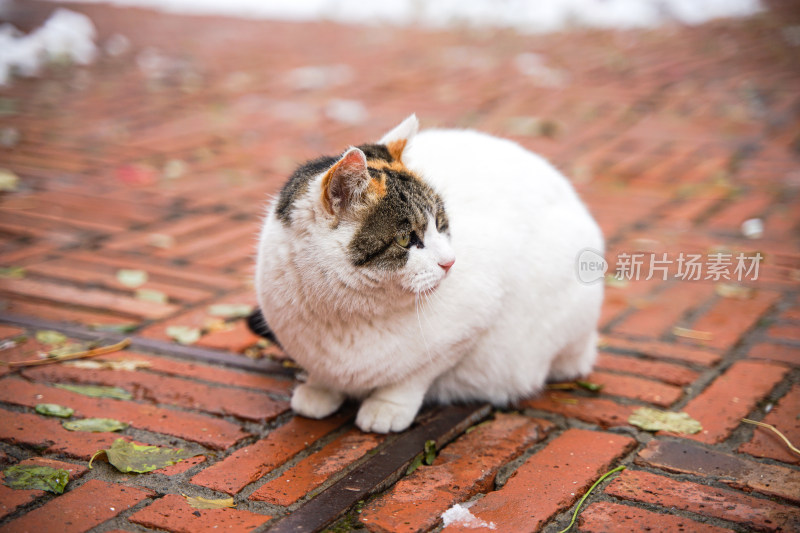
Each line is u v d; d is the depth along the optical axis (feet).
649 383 9.92
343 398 9.25
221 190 17.33
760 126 20.72
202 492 7.42
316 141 20.45
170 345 10.68
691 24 34.27
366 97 24.50
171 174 18.19
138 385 9.58
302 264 7.86
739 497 7.36
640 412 9.14
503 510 7.14
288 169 18.47
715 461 8.02
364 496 7.33
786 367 10.14
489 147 9.62
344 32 35.19
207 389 9.57
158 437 8.43
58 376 9.70
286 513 7.11
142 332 11.11
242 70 27.91
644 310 12.15
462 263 8.36
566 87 25.09
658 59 28.27
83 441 8.17
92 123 21.72
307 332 8.23
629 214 15.74
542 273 9.00
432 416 9.05
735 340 11.01
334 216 7.73
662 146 19.69
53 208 15.93
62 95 24.23
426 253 7.91
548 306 9.11
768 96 23.07
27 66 26.63
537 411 9.37
